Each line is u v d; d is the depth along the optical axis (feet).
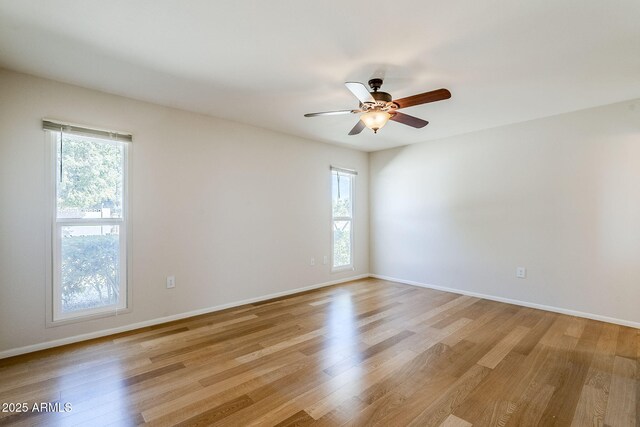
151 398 6.48
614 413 6.04
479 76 8.67
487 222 13.92
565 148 11.81
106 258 9.86
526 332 10.02
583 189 11.44
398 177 17.29
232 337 9.59
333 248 16.83
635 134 10.42
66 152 9.17
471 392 6.73
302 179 15.26
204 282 11.89
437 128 13.76
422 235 16.25
